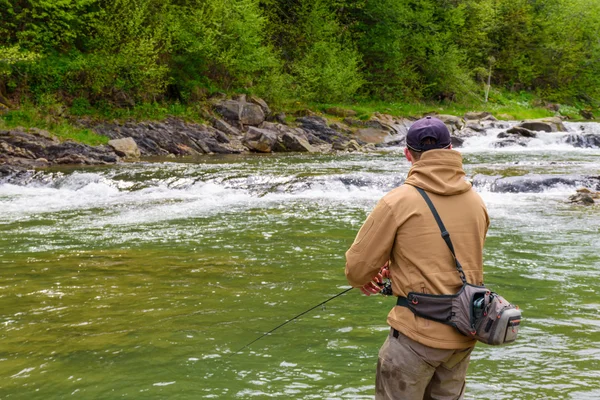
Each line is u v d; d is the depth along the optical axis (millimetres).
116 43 22578
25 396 3531
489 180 12898
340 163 17406
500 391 3555
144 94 23172
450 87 37375
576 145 26484
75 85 21609
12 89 20328
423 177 2486
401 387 2434
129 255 7203
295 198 12141
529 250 7375
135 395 3525
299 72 28969
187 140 21578
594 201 11312
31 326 4777
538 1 50031
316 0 31656
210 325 4777
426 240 2406
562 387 3605
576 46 48781
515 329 2256
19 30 21641
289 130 24078
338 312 5113
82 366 3971
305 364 3990
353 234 8430
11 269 6590
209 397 3492
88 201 11844
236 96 25297
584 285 5891
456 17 39844
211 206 11102
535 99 45875
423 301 2385
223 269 6539
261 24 27422
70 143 17766
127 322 4855
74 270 6535
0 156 16547
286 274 6336
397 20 34750
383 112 31094
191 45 24953
